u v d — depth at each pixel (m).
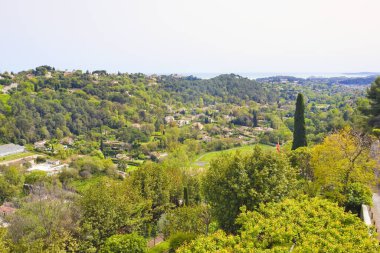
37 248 21.78
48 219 26.17
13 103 112.25
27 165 82.81
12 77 152.75
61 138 113.25
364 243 13.04
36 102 118.81
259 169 21.75
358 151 23.36
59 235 25.00
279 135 106.50
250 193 20.11
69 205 29.30
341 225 15.03
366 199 21.36
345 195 21.89
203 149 106.31
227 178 21.70
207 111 169.75
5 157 90.00
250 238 14.43
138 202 30.33
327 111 113.44
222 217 21.50
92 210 25.91
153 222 32.78
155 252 23.27
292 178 23.08
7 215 33.41
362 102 56.16
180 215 27.33
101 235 25.69
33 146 103.81
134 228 27.97
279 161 21.95
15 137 103.19
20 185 60.44
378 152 27.11
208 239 14.59
